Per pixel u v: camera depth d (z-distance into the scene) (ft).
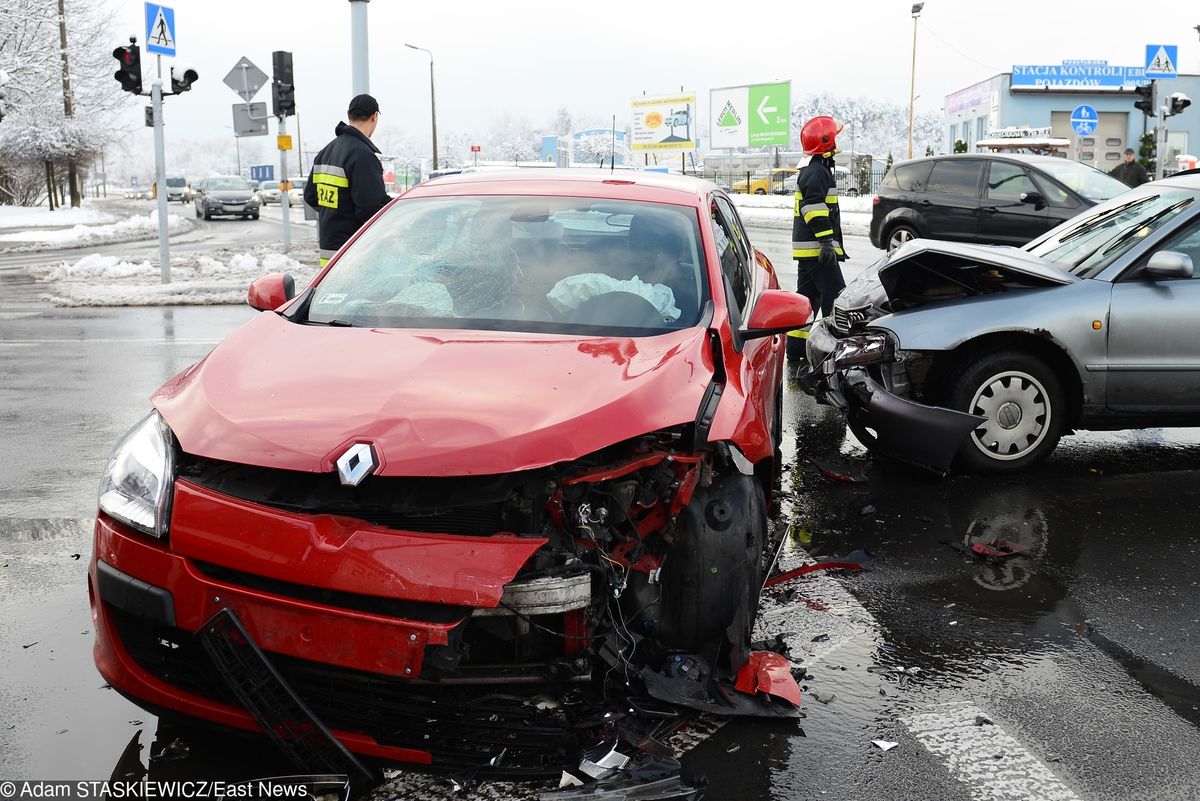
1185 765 10.07
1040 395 19.56
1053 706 11.21
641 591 10.78
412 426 9.53
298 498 9.45
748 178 169.68
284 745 9.03
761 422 11.50
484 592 8.86
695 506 10.77
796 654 12.36
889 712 11.00
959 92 164.25
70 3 148.87
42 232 106.32
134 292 47.67
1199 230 19.56
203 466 10.01
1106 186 47.75
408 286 13.16
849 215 102.32
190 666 9.57
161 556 9.33
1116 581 14.76
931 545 16.17
